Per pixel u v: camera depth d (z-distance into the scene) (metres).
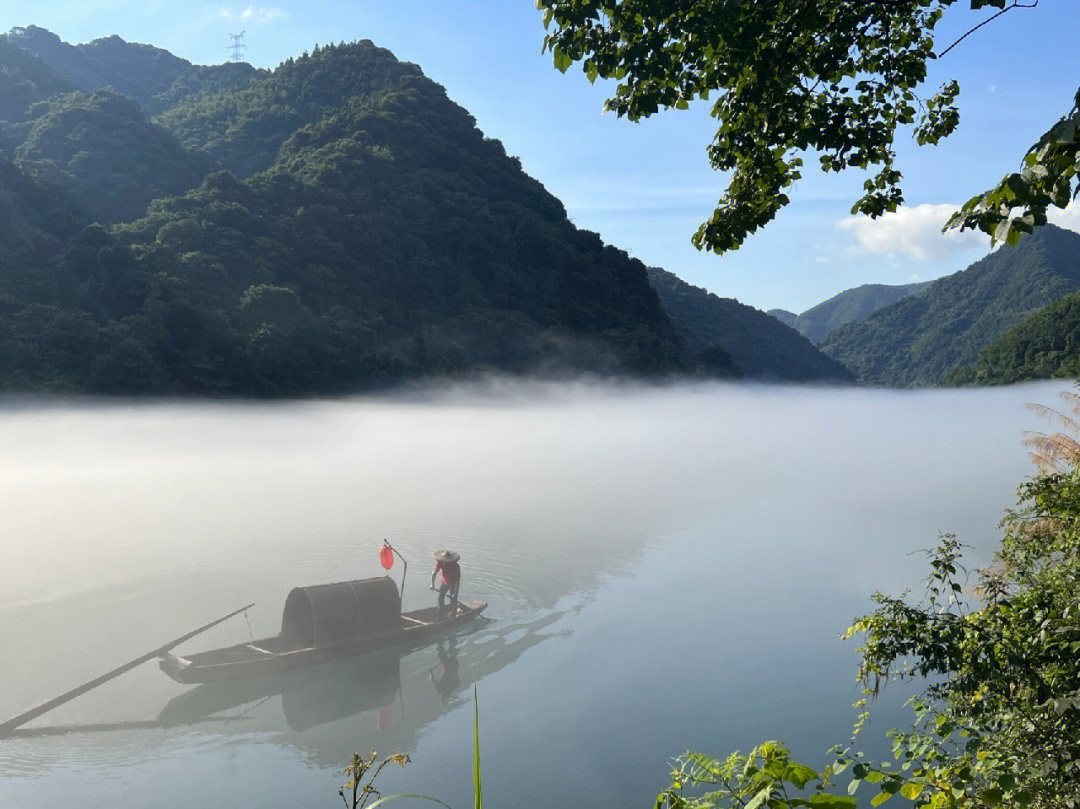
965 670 8.83
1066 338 195.38
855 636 23.75
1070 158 4.47
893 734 7.11
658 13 7.15
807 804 4.14
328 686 19.25
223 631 22.70
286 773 15.28
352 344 143.38
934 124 8.68
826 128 8.32
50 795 14.28
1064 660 8.20
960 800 5.63
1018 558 15.20
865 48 8.57
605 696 19.06
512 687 19.61
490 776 15.23
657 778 15.20
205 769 15.35
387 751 16.30
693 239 8.97
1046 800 6.04
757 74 7.49
